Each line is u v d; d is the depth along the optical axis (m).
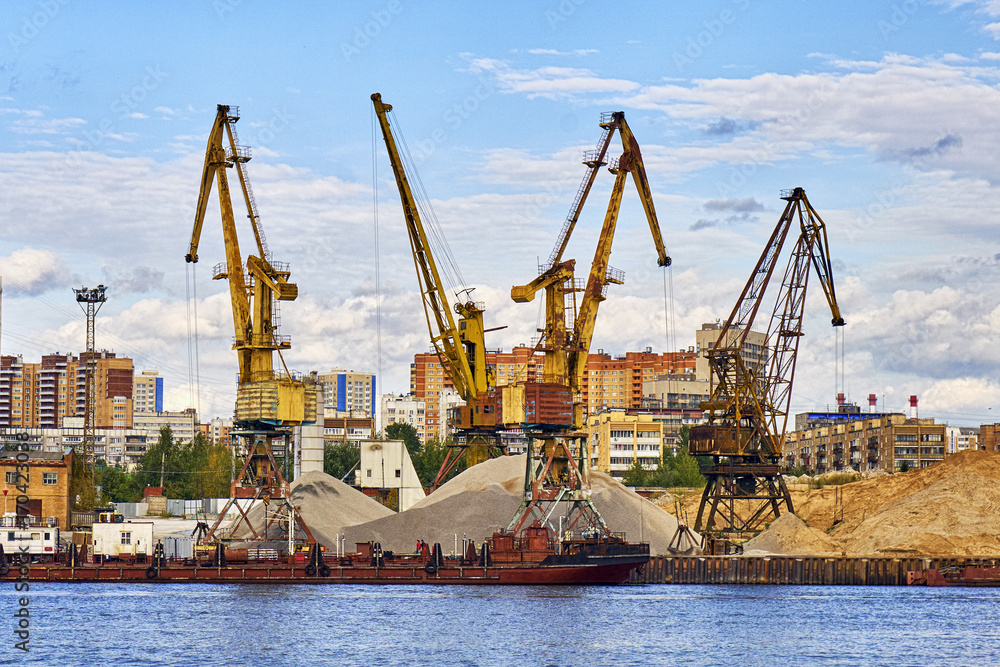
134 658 95.38
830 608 125.25
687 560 148.12
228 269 144.12
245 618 114.38
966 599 134.12
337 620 113.12
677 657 97.75
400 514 160.38
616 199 161.25
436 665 93.69
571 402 146.38
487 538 147.00
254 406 140.88
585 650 100.00
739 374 164.25
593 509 145.50
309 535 142.75
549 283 151.38
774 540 162.00
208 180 146.88
